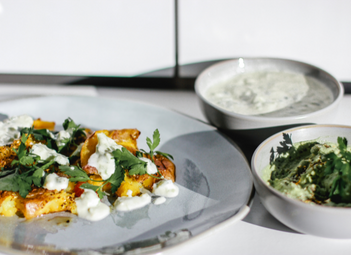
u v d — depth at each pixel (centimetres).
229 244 47
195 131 59
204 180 53
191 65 82
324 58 80
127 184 52
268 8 77
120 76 78
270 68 65
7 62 83
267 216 50
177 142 59
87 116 64
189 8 78
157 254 45
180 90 75
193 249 47
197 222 48
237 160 54
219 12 78
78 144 57
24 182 51
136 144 56
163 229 48
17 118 60
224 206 49
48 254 46
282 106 58
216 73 64
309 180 47
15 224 49
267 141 50
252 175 50
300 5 76
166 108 63
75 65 84
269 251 47
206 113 58
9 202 50
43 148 54
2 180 51
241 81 64
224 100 60
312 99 59
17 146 55
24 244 47
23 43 82
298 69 64
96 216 49
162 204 51
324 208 44
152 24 79
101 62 83
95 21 80
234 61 65
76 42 82
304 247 47
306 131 51
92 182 52
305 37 79
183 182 53
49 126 61
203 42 80
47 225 49
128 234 48
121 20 79
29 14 80
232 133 57
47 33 81
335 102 55
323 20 77
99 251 46
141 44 81
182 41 80
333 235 45
